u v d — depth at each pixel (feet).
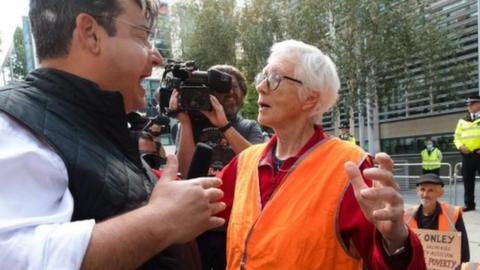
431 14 50.14
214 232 7.32
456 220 12.94
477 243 19.43
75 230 2.70
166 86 7.91
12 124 2.98
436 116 57.36
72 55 3.50
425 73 50.34
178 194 3.14
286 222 5.25
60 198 2.95
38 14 3.55
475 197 28.63
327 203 5.14
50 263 2.55
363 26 47.26
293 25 52.37
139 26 3.73
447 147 56.08
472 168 26.81
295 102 5.98
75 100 3.35
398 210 3.97
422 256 4.36
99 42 3.50
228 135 7.80
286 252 5.11
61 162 2.98
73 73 3.50
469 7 49.47
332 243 5.05
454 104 53.57
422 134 59.47
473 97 26.94
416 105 59.00
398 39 47.32
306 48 6.15
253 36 56.39
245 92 9.09
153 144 8.55
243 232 5.61
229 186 6.52
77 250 2.62
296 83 5.94
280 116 6.02
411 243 4.28
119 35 3.57
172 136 11.18
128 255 2.78
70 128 3.20
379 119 65.10
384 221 4.13
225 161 7.80
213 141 7.79
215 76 7.98
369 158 5.43
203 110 7.75
